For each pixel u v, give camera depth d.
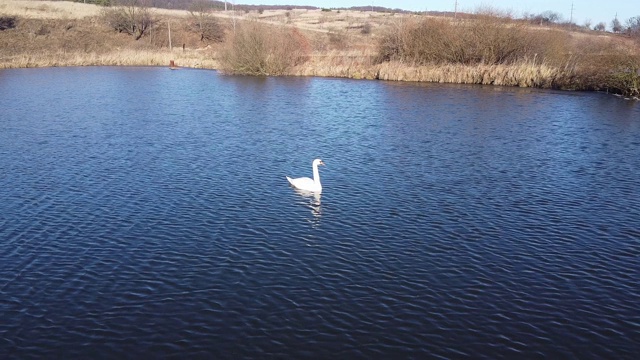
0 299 18.02
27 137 38.69
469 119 47.50
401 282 19.36
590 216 25.52
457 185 29.58
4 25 105.00
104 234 22.89
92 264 20.41
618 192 28.78
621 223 24.73
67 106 51.28
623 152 36.81
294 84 69.25
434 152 36.28
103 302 17.94
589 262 21.11
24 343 15.83
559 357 15.55
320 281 19.30
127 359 15.17
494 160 34.53
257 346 15.73
